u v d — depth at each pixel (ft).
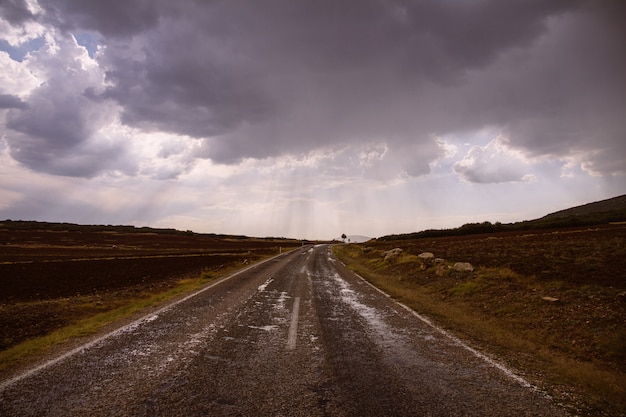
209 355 17.11
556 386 13.98
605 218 183.01
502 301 31.55
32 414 10.96
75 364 15.56
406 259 70.85
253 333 21.63
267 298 35.42
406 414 11.32
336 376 14.64
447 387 13.65
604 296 28.02
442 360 16.99
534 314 26.71
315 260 103.40
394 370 15.49
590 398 12.91
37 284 52.24
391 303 33.40
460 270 47.70
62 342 19.17
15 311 29.17
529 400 12.61
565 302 28.27
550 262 49.26
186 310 28.63
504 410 11.78
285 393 12.80
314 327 23.57
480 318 28.04
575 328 22.82
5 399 11.98
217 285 45.27
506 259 57.62
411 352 18.22
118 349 17.88
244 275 58.65
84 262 82.99
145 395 12.41
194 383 13.57
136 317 25.81
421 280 49.06
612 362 17.80
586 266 43.01
